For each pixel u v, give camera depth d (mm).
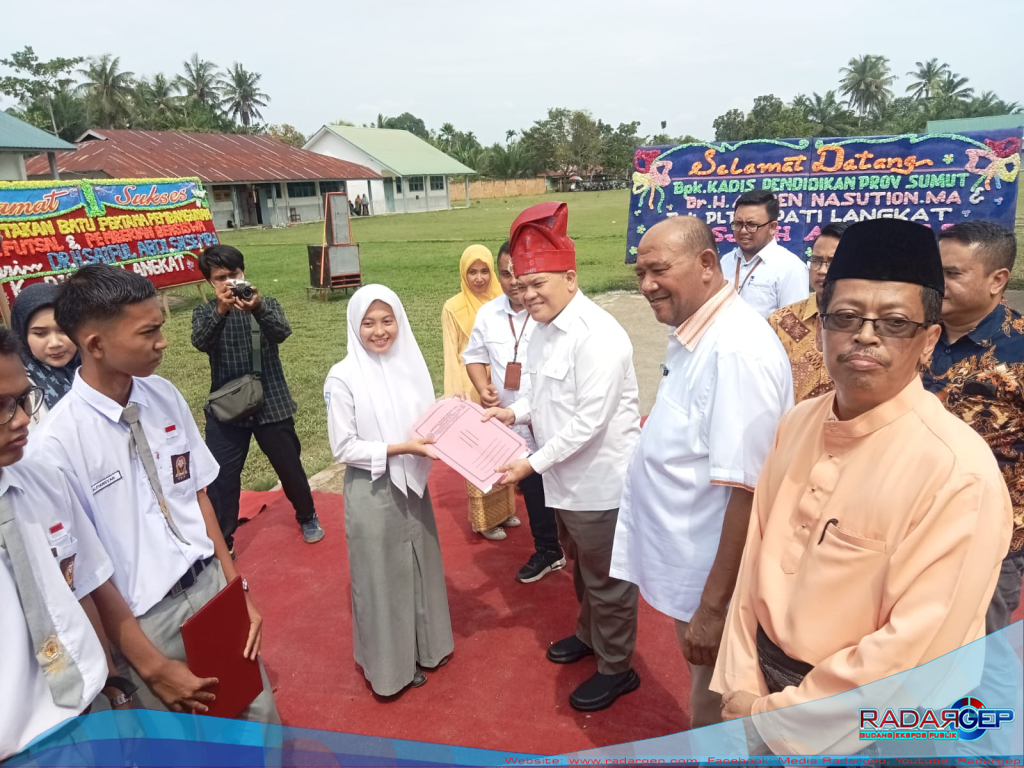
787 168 7652
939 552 1257
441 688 3059
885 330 1326
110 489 2023
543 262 2688
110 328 1901
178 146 34219
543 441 3008
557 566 4016
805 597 1472
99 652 1693
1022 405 2275
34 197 9180
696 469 2158
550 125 67125
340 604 3756
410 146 49594
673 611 2273
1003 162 6840
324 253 13000
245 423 4031
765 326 2088
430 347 9383
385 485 2869
